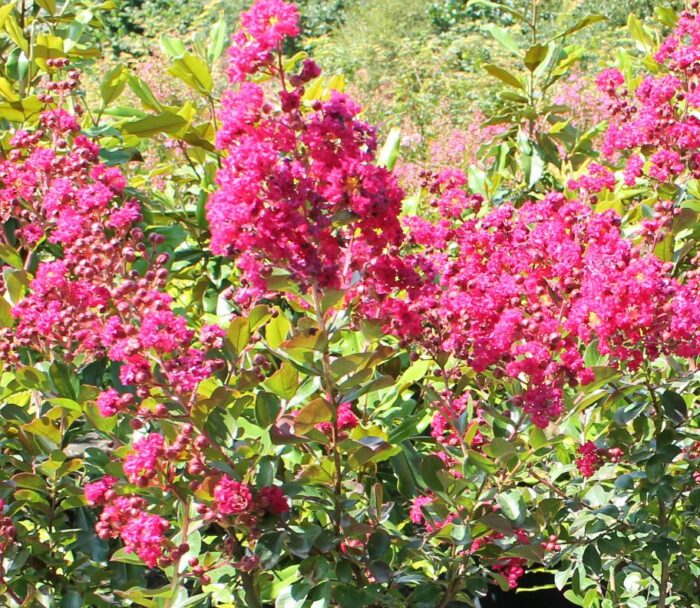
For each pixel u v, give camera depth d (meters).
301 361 2.34
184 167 4.53
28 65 4.05
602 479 2.98
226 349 2.78
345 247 2.41
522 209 2.91
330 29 20.78
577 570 3.30
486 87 12.21
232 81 2.24
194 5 19.61
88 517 3.00
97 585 2.91
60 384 2.77
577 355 2.38
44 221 3.12
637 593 3.32
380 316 2.46
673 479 2.72
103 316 2.65
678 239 3.56
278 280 2.21
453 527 2.54
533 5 5.25
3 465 3.13
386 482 3.33
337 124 2.18
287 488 2.42
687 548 2.92
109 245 2.57
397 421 3.03
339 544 2.53
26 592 2.84
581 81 8.70
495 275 2.67
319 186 2.27
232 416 2.49
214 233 2.21
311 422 2.32
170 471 2.38
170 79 9.33
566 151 5.11
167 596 2.39
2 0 4.39
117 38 18.61
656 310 2.37
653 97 3.50
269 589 2.71
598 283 2.37
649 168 3.74
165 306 2.36
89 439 3.91
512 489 2.71
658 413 2.76
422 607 2.70
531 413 2.34
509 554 2.54
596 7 15.19
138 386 2.37
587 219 2.70
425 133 10.80
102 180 2.87
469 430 2.59
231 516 2.40
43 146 3.67
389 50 16.14
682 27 3.81
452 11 18.42
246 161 2.12
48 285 2.63
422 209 5.52
